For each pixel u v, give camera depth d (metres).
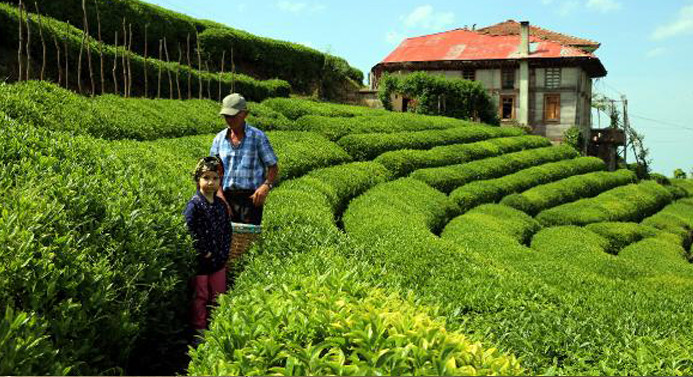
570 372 5.50
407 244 10.62
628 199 31.83
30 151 7.08
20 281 4.27
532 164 35.41
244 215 8.58
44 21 23.00
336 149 26.00
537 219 25.11
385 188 21.52
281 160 19.25
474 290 8.29
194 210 7.13
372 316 3.96
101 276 4.92
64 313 4.33
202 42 37.31
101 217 6.01
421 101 45.84
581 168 37.59
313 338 4.02
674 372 4.94
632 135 60.88
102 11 30.33
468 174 28.05
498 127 43.94
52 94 15.52
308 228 9.25
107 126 15.54
